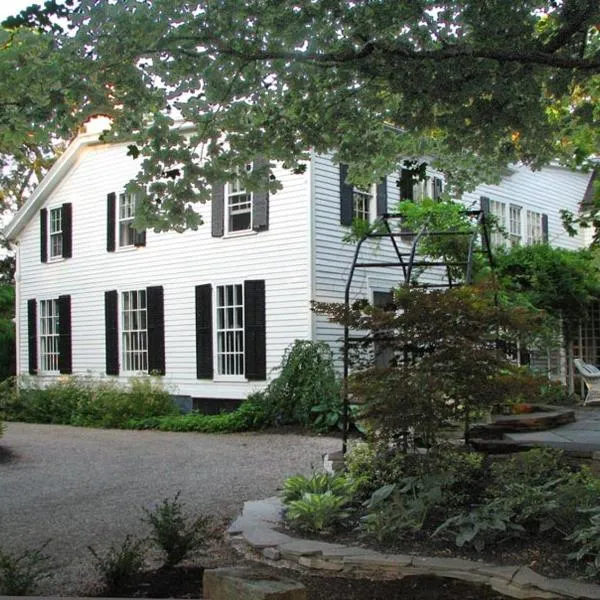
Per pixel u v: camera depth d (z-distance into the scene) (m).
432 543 5.13
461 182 8.28
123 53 5.63
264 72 6.36
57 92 5.61
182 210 6.73
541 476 5.68
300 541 5.32
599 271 15.82
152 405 15.98
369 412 6.05
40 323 20.59
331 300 14.96
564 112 7.70
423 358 6.03
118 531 6.40
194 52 5.97
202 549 5.58
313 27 5.87
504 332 6.44
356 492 6.12
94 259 18.92
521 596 4.22
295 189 14.91
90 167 19.09
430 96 6.20
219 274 16.17
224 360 16.23
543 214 21.06
